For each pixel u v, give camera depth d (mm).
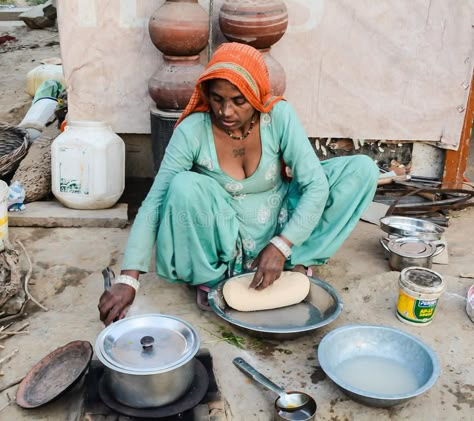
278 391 2062
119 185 3578
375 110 3764
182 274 2570
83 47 3584
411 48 3633
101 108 3727
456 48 3625
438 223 3586
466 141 3840
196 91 2389
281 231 2662
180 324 2082
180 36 3188
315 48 3633
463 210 3830
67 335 2443
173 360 1938
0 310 2543
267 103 2426
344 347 2301
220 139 2469
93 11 3514
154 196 2428
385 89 3723
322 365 2102
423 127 3797
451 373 2273
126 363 1910
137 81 3678
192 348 1963
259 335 2404
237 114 2264
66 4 3490
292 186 2729
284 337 2363
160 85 3312
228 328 2500
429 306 2514
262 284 2416
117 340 2020
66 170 3467
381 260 3145
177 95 3301
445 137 3807
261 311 2535
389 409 2080
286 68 3670
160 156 3467
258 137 2479
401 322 2592
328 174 2645
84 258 3064
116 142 3514
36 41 8352
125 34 3568
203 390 2008
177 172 2471
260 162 2514
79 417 1957
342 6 3549
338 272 2998
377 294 2795
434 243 3094
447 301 2746
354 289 2818
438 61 3658
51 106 4719
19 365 2270
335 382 2041
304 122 3793
